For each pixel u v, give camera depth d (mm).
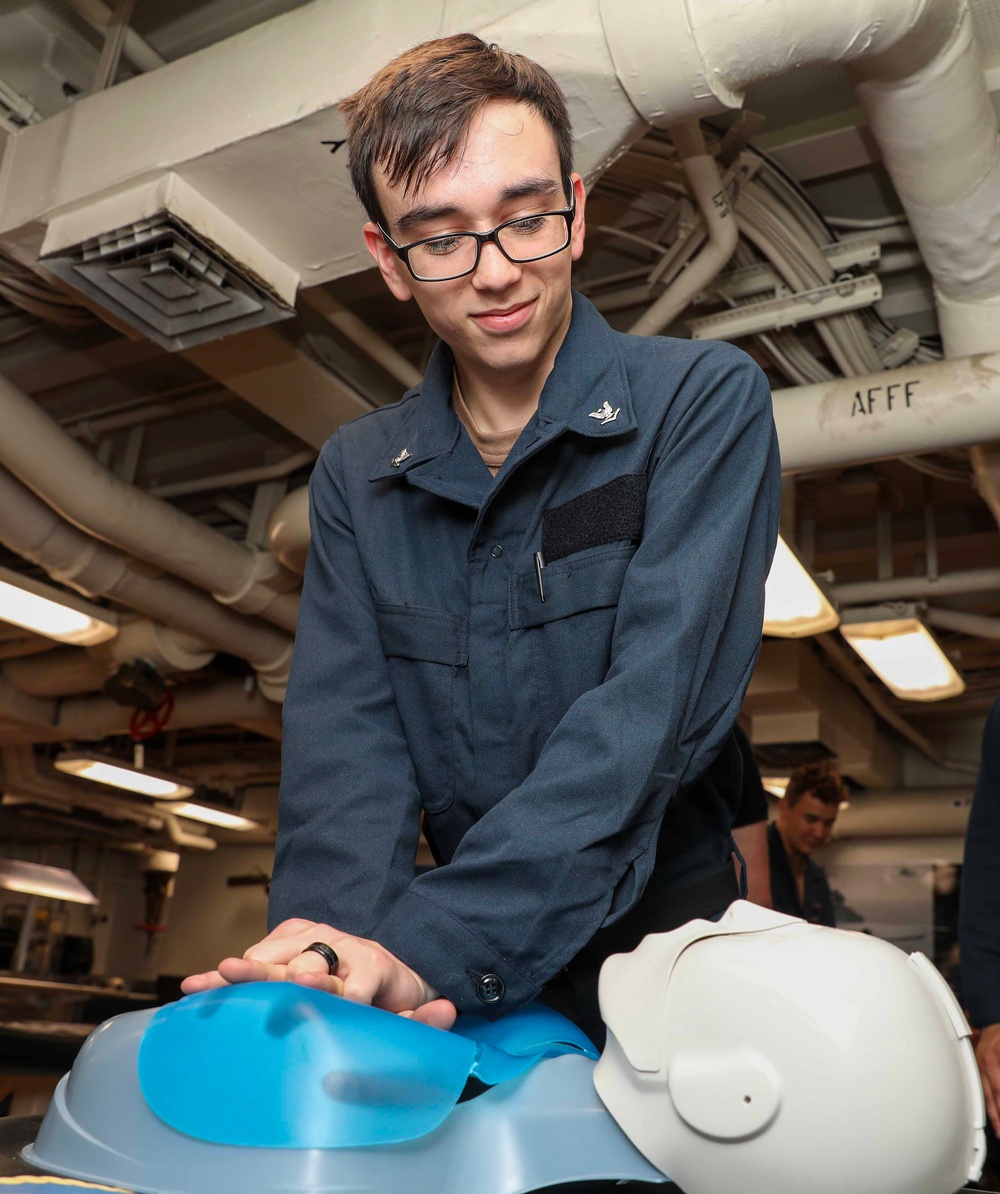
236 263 2146
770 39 1721
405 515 985
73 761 6227
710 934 620
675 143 2252
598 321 946
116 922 11008
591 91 1793
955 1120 569
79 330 3299
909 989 584
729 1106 557
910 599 4273
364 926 805
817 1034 552
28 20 2344
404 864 857
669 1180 601
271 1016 546
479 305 838
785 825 3633
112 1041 609
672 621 774
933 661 4520
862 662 5715
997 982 1752
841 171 2736
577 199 929
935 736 7223
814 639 5512
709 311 3119
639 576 806
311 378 2910
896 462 3984
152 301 2326
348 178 2012
